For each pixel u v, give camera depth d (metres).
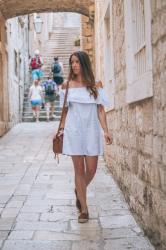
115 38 6.96
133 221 4.90
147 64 4.03
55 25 35.59
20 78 19.41
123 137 6.11
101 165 8.84
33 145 12.05
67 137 4.81
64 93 4.91
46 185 7.02
